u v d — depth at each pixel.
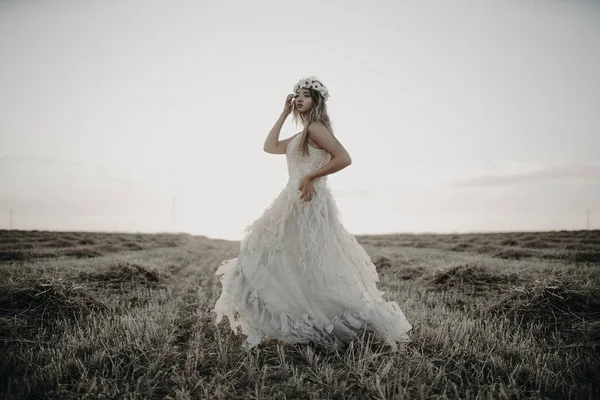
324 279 3.04
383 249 15.16
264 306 3.00
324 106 3.23
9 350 2.96
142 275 6.02
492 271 6.25
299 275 3.09
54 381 2.49
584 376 2.61
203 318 3.89
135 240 18.16
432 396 2.36
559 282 4.04
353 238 3.32
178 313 4.24
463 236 20.31
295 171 3.21
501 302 4.29
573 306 3.84
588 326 3.41
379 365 2.74
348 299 3.07
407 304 4.73
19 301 3.80
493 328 3.69
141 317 3.85
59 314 3.76
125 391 2.36
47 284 3.99
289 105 3.51
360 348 2.97
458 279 6.05
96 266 6.97
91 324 3.61
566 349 3.12
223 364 2.78
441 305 4.81
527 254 10.95
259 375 2.55
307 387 2.45
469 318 4.08
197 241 24.53
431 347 3.16
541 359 2.88
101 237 16.83
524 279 5.61
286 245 3.11
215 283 6.32
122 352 2.89
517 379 2.60
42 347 2.92
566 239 14.50
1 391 2.37
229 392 2.37
